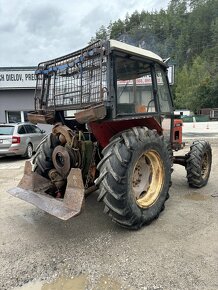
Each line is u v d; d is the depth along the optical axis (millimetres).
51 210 3203
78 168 3395
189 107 60844
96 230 3627
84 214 4148
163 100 4379
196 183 5164
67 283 2611
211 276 2611
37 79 4359
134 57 3592
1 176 7152
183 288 2469
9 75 15094
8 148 9664
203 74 65312
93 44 3355
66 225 3816
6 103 15633
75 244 3291
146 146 3568
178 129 5254
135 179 3725
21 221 4031
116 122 3760
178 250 3057
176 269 2727
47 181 4012
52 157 3984
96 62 3338
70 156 3688
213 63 67125
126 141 3377
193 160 5062
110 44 3223
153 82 3988
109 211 3322
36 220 4047
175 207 4312
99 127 3697
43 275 2738
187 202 4535
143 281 2578
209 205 4387
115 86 3324
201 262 2830
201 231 3492
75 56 3645
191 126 27281
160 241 3264
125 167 3303
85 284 2584
